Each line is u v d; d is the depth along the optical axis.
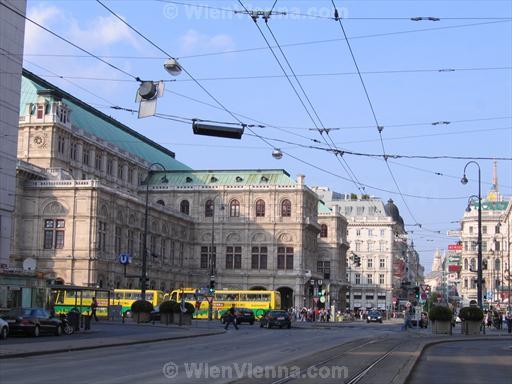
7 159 65.69
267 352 30.86
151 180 129.12
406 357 28.22
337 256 143.12
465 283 174.75
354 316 125.06
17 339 36.53
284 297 123.19
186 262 123.69
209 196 125.19
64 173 95.38
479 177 61.03
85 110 115.81
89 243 91.81
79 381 18.36
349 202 185.38
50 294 52.66
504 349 38.62
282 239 121.56
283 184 122.62
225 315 59.66
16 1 66.00
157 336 41.34
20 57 67.12
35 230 93.31
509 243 132.25
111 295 85.88
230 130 26.52
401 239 193.88
